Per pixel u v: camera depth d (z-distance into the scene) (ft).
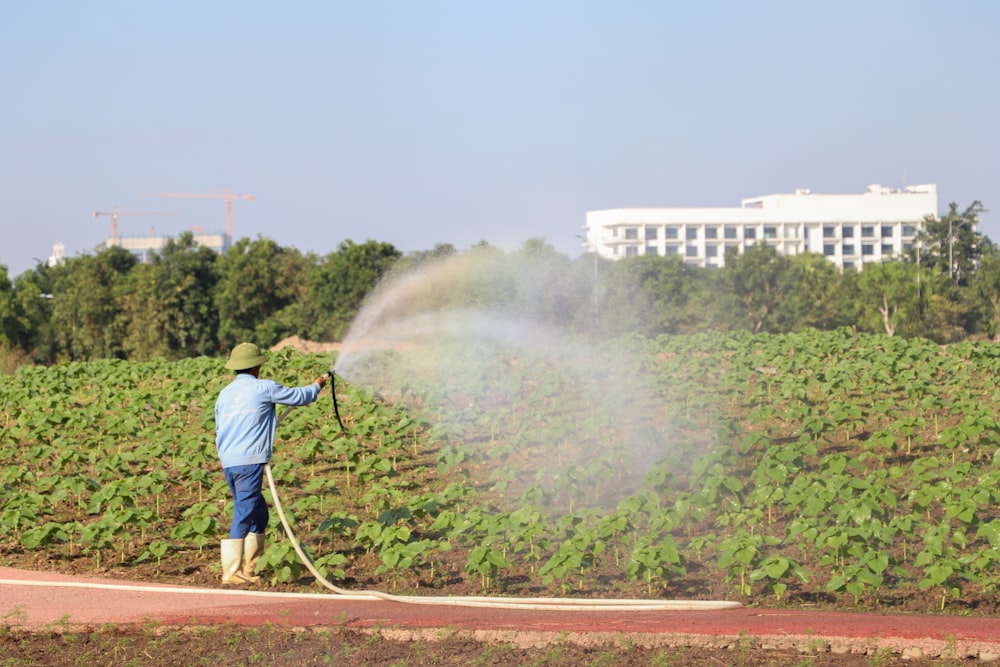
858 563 29.66
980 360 70.74
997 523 31.53
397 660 23.85
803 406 53.11
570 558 30.12
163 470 49.11
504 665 23.48
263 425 31.19
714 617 26.89
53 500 39.99
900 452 48.57
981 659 23.63
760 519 37.86
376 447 53.11
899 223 512.63
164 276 234.79
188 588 30.01
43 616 27.22
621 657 23.84
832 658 23.72
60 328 240.53
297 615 27.17
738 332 96.48
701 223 502.79
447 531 37.22
